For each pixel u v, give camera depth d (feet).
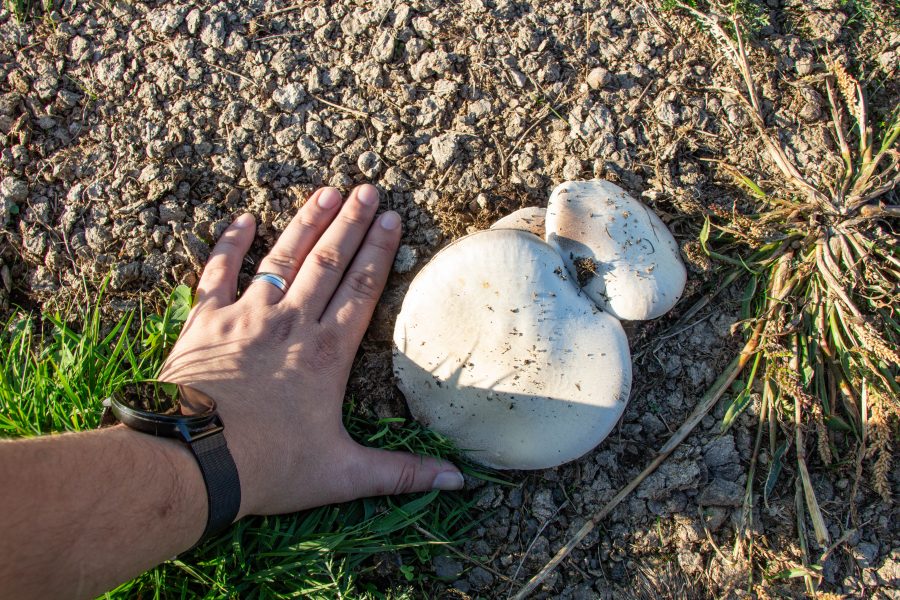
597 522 2.32
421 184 2.41
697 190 2.40
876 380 2.30
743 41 2.46
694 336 2.39
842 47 2.49
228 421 2.11
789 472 2.34
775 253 2.38
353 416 2.34
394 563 2.28
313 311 2.29
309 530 2.25
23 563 1.82
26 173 2.42
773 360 2.32
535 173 2.40
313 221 2.37
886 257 2.34
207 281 2.33
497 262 2.20
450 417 2.28
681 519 2.32
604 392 2.22
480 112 2.42
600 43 2.46
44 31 2.46
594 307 2.24
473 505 2.33
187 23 2.45
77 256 2.40
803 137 2.44
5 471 1.82
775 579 2.30
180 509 1.99
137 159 2.41
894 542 2.33
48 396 2.28
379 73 2.43
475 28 2.45
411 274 2.38
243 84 2.43
